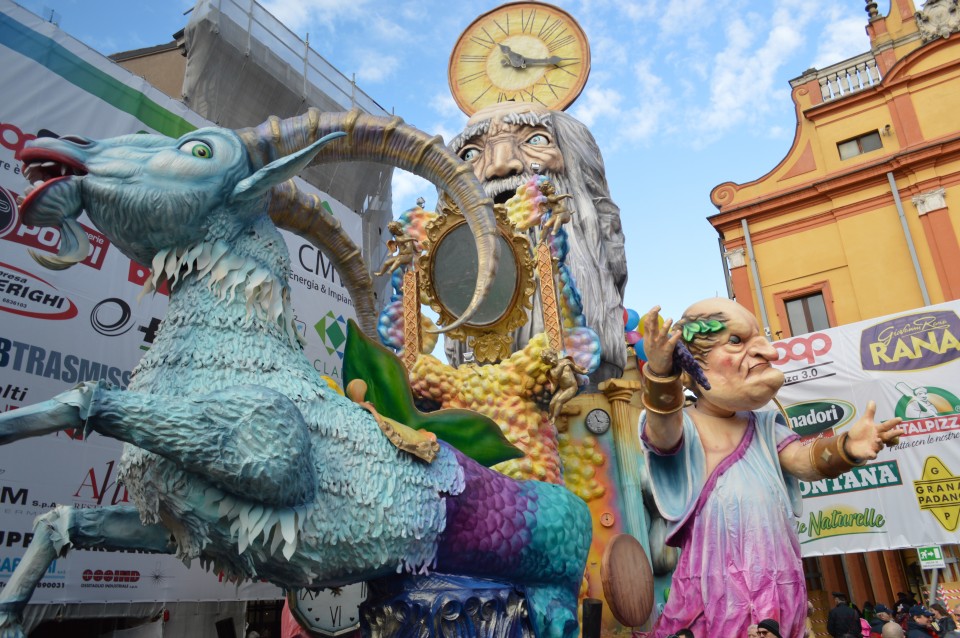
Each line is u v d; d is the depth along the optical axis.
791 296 18.11
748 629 3.53
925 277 16.53
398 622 2.99
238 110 10.19
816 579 15.99
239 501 2.42
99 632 6.82
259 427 2.38
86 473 6.05
